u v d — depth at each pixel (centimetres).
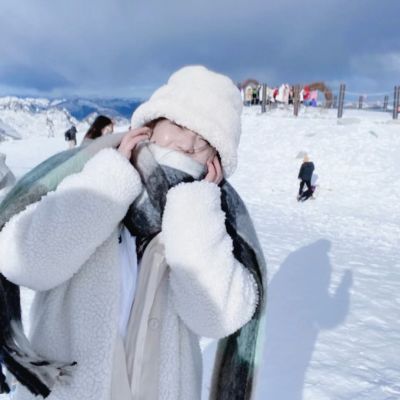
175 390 110
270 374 380
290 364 399
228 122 111
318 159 1903
